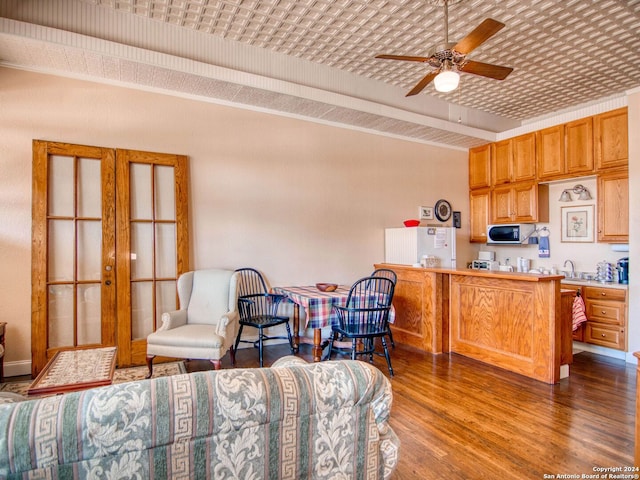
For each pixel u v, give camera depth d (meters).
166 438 0.84
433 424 2.47
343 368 1.09
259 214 4.30
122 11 3.14
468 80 4.41
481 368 3.57
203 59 3.50
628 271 3.99
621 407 2.73
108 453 0.81
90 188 3.50
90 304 3.48
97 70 3.36
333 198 4.80
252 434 0.93
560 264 5.15
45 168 3.29
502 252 6.00
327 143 4.75
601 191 4.38
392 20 3.30
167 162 3.78
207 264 4.01
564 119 4.77
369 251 5.09
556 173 4.84
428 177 5.64
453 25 3.36
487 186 5.78
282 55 3.91
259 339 3.80
